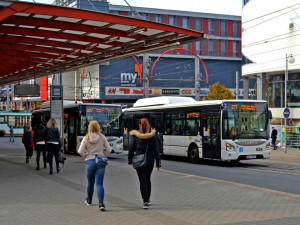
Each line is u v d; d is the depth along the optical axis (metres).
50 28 17.11
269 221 7.08
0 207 8.32
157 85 69.25
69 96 71.75
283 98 34.03
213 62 72.75
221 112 18.55
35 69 29.30
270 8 32.53
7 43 20.39
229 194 9.88
